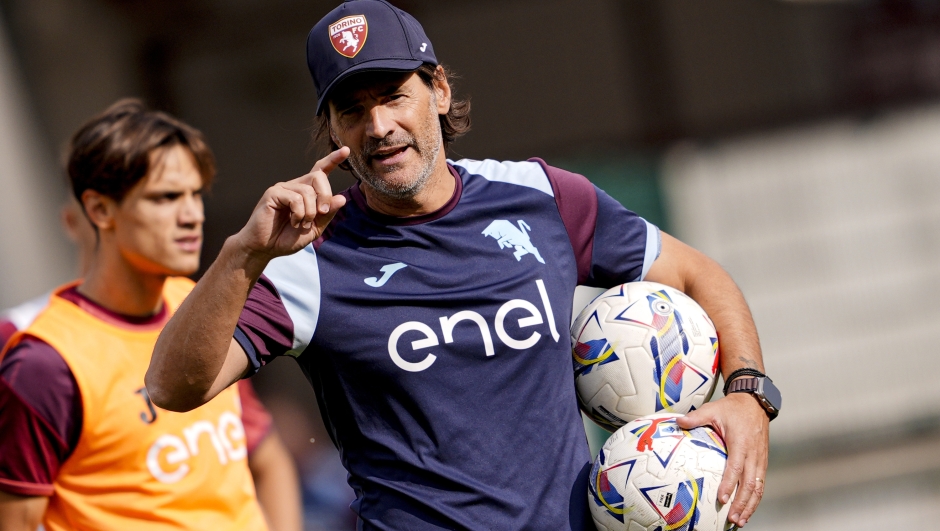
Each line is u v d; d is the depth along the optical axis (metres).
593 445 33.62
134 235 13.21
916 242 39.28
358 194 10.34
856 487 34.84
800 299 39.50
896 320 39.56
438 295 9.82
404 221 10.09
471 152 38.38
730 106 38.59
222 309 8.81
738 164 38.91
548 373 9.96
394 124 9.70
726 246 39.38
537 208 10.52
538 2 38.19
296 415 32.28
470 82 38.41
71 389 12.59
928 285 39.34
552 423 9.86
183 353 8.90
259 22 38.91
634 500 9.51
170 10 37.78
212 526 13.32
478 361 9.77
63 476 12.75
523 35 38.28
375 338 9.70
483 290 9.90
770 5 38.59
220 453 13.58
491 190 10.50
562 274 10.36
